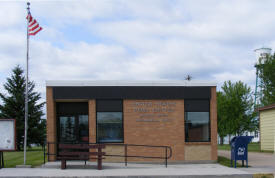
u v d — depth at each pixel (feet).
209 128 52.95
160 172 42.16
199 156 52.11
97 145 45.39
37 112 107.65
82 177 39.34
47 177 39.34
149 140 51.93
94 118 51.42
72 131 54.08
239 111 135.44
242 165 47.57
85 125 54.24
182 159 51.78
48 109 51.31
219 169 44.91
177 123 52.44
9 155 65.26
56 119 53.67
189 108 52.95
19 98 106.42
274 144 72.54
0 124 45.55
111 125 52.06
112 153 51.44
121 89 52.11
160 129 52.19
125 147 48.93
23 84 111.04
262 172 42.01
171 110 52.54
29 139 106.11
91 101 51.78
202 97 52.95
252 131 142.20
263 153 69.82
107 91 51.96
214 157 52.29
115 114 52.21
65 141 53.78
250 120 137.08
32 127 107.04
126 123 51.93
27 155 64.44
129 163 51.01
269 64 120.57
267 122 75.97
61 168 45.52
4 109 106.11
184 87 52.90
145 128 52.08
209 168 46.11
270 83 122.42
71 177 39.34
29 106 106.52
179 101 52.80
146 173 41.37
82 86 51.75
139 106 52.29
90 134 51.24
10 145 45.44
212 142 52.34
